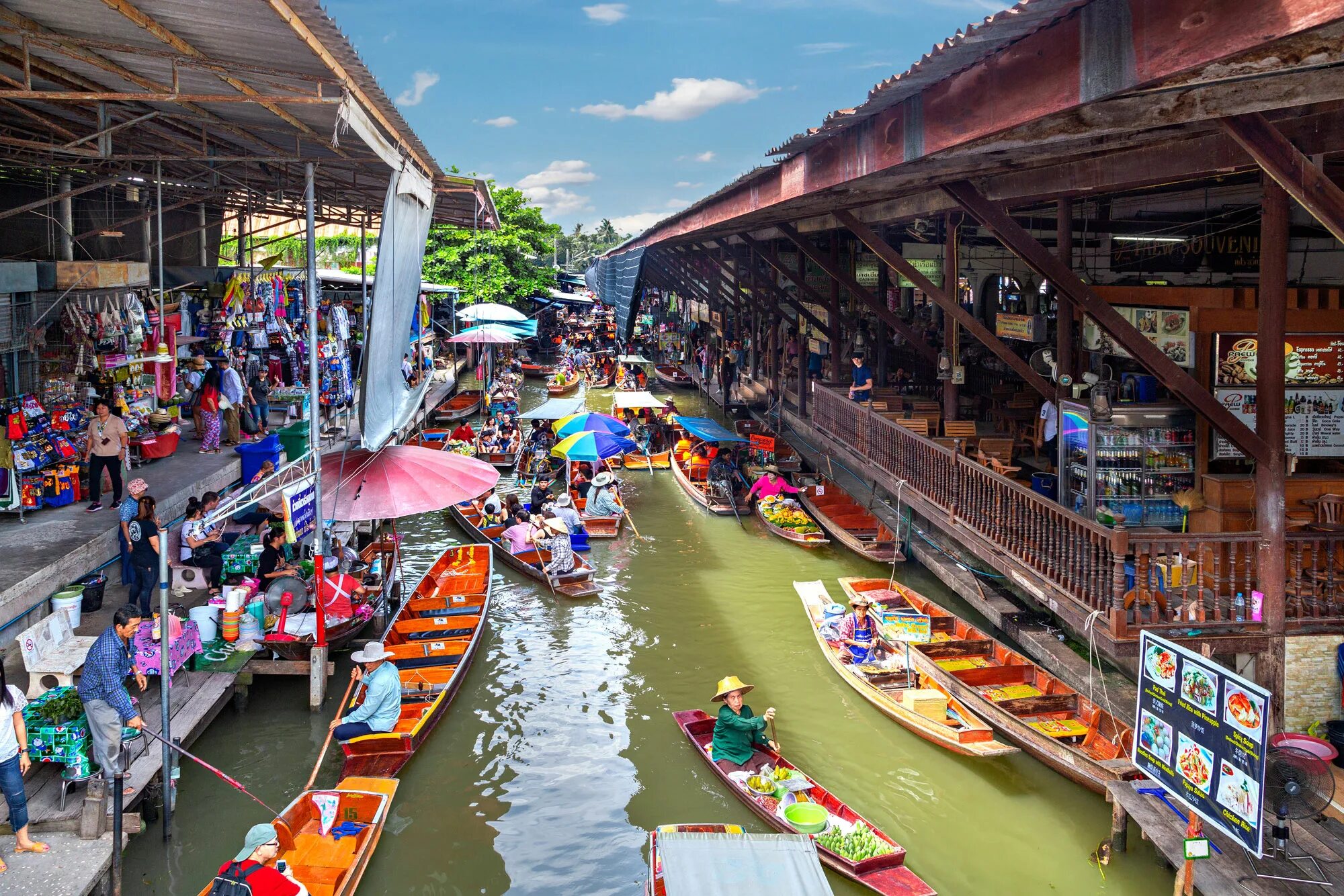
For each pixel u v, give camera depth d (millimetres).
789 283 29281
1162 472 11398
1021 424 17938
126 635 8617
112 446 13734
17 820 7898
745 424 29922
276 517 14266
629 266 37656
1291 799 7496
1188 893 7566
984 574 15281
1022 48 5469
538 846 9586
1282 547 9141
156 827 9461
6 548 11703
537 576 17469
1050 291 15516
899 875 8523
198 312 21438
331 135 12164
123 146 14562
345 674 12867
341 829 9398
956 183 9273
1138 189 13562
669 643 14609
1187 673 7664
